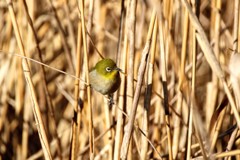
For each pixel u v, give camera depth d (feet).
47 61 81.46
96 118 71.15
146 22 72.64
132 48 45.91
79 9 48.57
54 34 80.59
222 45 66.33
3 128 78.23
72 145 52.13
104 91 54.29
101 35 70.85
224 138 60.64
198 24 37.81
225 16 85.30
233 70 36.47
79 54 50.42
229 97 36.70
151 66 47.44
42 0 80.94
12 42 71.46
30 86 47.88
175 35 61.62
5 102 74.28
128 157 51.44
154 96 66.28
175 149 54.24
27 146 75.97
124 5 57.88
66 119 80.07
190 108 45.06
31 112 78.74
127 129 43.29
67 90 81.56
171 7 51.65
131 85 47.67
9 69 73.26
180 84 47.96
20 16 68.54
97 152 65.82
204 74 81.82
